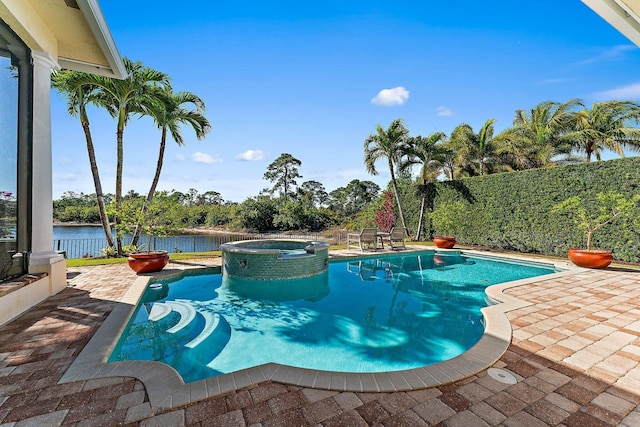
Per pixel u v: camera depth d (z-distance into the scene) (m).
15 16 4.23
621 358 3.04
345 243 15.70
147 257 6.90
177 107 10.98
